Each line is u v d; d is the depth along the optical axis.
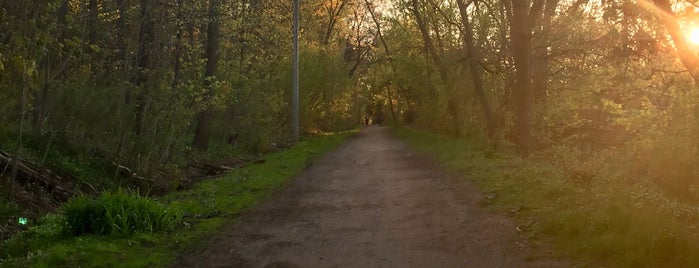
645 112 11.07
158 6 15.60
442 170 15.63
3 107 12.19
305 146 27.92
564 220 7.23
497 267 6.23
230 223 9.48
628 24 11.50
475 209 9.53
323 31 43.16
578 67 20.61
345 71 42.78
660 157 9.69
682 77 12.08
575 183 9.70
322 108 41.34
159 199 12.13
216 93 15.77
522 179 11.03
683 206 7.33
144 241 8.05
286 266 6.80
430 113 32.81
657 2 10.20
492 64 23.45
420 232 8.19
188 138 21.41
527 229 7.66
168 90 14.32
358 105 69.50
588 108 17.75
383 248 7.41
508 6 18.44
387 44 39.47
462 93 27.78
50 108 12.63
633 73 13.61
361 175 15.96
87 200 8.62
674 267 5.50
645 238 5.93
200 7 16.56
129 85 14.72
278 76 26.89
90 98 13.95
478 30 24.31
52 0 10.66
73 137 13.48
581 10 18.81
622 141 14.32
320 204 11.19
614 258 5.97
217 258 7.26
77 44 11.38
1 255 7.52
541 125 17.31
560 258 6.33
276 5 24.94
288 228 8.98
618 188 8.64
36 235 8.25
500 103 22.64
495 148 19.11
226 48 20.33
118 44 15.80
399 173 15.94
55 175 11.48
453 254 6.89
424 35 28.55
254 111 24.78
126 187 12.98
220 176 16.61
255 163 20.58
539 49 19.28
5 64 9.76
